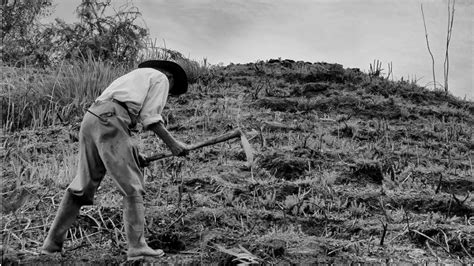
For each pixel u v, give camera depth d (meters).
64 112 9.05
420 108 10.47
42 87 9.55
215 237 5.63
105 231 5.82
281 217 6.13
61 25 12.33
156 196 6.54
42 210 6.21
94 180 5.29
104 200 6.38
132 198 5.13
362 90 10.93
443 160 8.19
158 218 5.96
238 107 9.65
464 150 8.84
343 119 9.43
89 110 5.18
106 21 12.33
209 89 10.59
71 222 5.34
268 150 7.83
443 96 11.66
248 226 5.97
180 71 5.71
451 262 5.46
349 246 5.62
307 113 9.67
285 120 9.26
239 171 7.29
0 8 12.78
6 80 9.84
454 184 7.36
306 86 10.75
